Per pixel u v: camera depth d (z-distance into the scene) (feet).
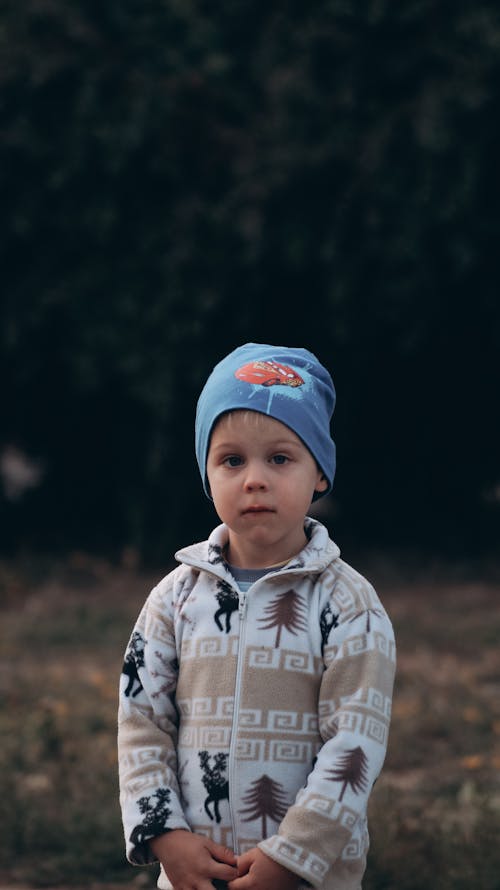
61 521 46.44
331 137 38.52
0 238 39.96
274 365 8.84
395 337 39.81
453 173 36.94
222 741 8.40
